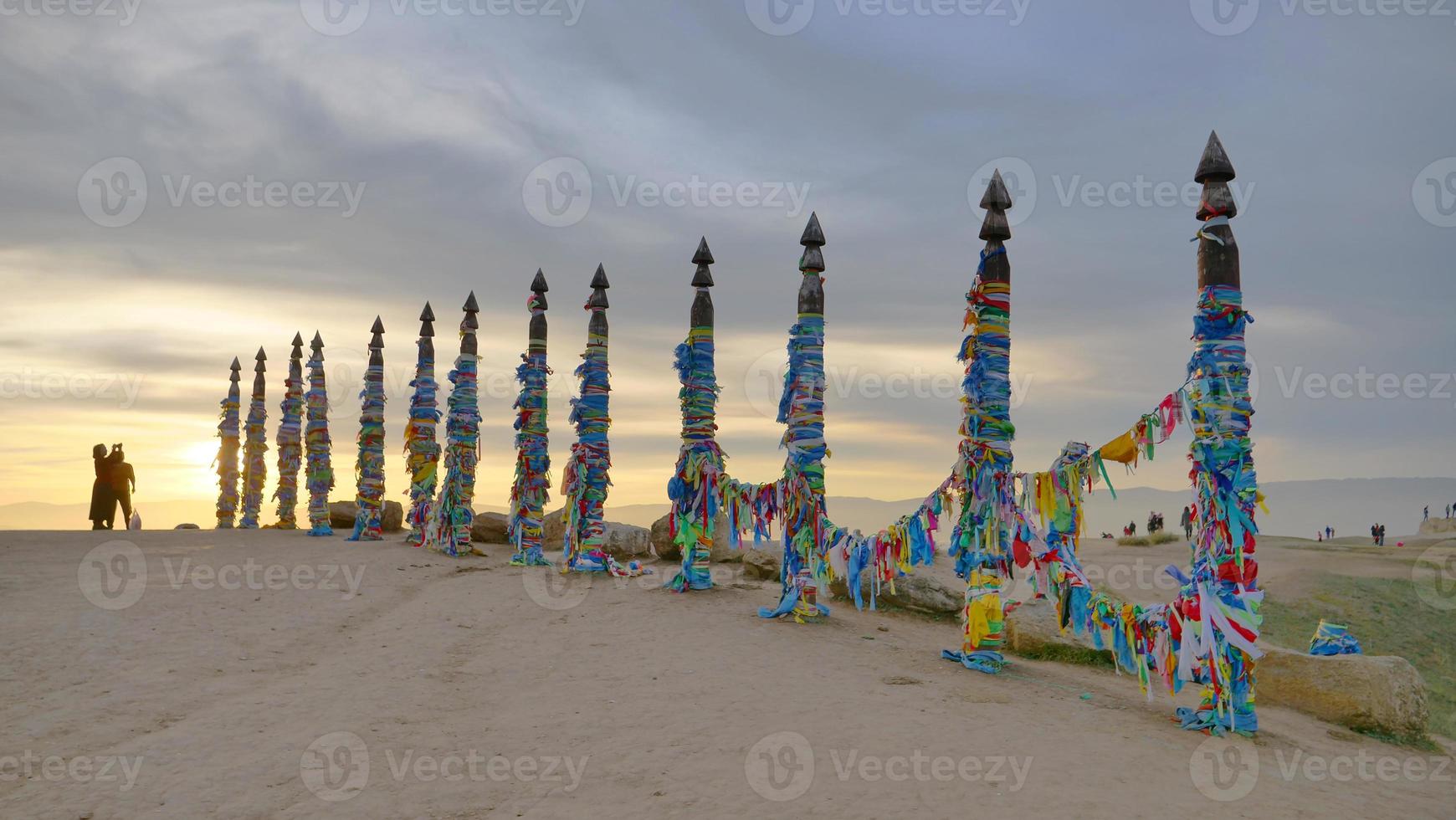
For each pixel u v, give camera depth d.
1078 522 12.52
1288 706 12.91
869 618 17.64
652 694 10.66
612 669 11.89
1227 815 7.31
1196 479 10.95
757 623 15.33
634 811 6.94
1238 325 10.98
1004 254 13.84
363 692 10.35
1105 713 10.89
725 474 17.70
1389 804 8.22
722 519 24.44
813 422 16.11
